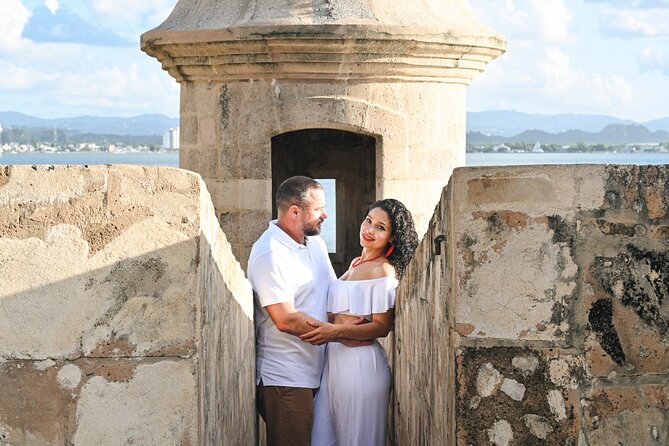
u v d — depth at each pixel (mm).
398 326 4750
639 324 3051
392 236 4688
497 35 7289
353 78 6996
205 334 3172
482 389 3080
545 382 3062
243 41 6703
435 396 3535
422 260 3895
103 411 3021
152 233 3016
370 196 9812
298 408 4660
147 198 3016
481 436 3088
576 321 3053
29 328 3004
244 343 4297
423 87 7188
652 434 3072
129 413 3025
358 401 4625
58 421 3020
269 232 4551
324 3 6801
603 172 3029
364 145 9812
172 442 3035
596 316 3053
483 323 3072
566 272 3045
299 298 4547
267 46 6703
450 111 7367
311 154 9812
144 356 3023
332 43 6660
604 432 3064
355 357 4629
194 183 3025
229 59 6910
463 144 7562
